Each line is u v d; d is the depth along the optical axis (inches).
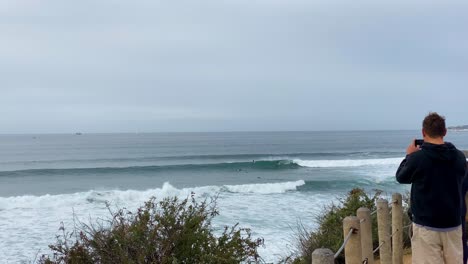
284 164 1765.5
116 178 1473.9
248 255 191.9
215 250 179.5
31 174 1537.9
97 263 168.2
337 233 294.8
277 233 541.0
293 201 850.8
